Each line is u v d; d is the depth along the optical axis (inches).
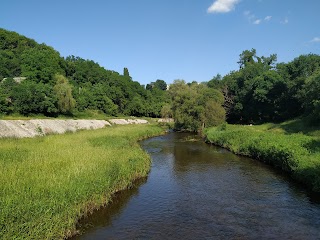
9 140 1245.1
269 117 2672.2
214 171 1032.2
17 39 4461.1
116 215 623.5
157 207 674.2
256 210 652.1
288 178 923.4
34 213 459.5
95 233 535.5
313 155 935.7
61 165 753.0
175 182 888.9
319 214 624.7
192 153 1413.6
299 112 2348.7
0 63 3289.9
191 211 648.4
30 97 2170.3
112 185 729.6
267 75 2576.3
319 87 1809.8
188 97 2502.5
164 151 1470.2
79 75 4485.7
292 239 512.4
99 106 3683.6
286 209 656.4
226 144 1574.8
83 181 626.5
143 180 911.0
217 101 2458.2
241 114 3029.0
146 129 2253.9
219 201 714.2
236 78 3344.0
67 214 521.7
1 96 2017.7
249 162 1188.5
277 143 1138.0
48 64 3344.0
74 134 1628.9
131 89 5152.6
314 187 765.9
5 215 429.7
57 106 2487.7
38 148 1010.7
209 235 529.0
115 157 911.7
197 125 2378.2
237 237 520.4
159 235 529.3
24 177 620.4
